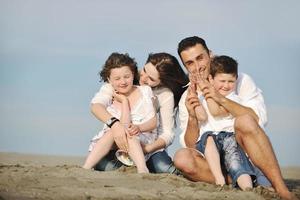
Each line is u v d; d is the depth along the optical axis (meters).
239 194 6.49
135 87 8.03
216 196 6.34
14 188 6.02
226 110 7.26
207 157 7.13
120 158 7.75
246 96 7.43
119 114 7.91
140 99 7.91
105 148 7.68
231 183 7.21
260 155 6.76
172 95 8.16
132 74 7.91
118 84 7.84
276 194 6.65
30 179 6.46
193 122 7.36
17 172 6.87
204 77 7.59
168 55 8.12
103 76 8.03
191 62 7.61
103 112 7.78
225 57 7.45
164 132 8.08
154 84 8.12
